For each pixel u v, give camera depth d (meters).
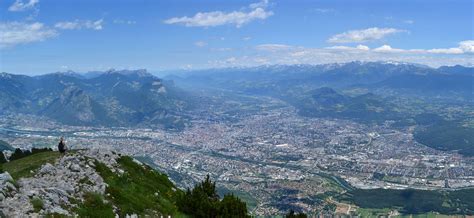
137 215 38.34
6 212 28.81
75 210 33.69
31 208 30.55
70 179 39.53
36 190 33.50
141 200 42.03
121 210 37.78
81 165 44.38
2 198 30.56
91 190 38.12
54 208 31.98
